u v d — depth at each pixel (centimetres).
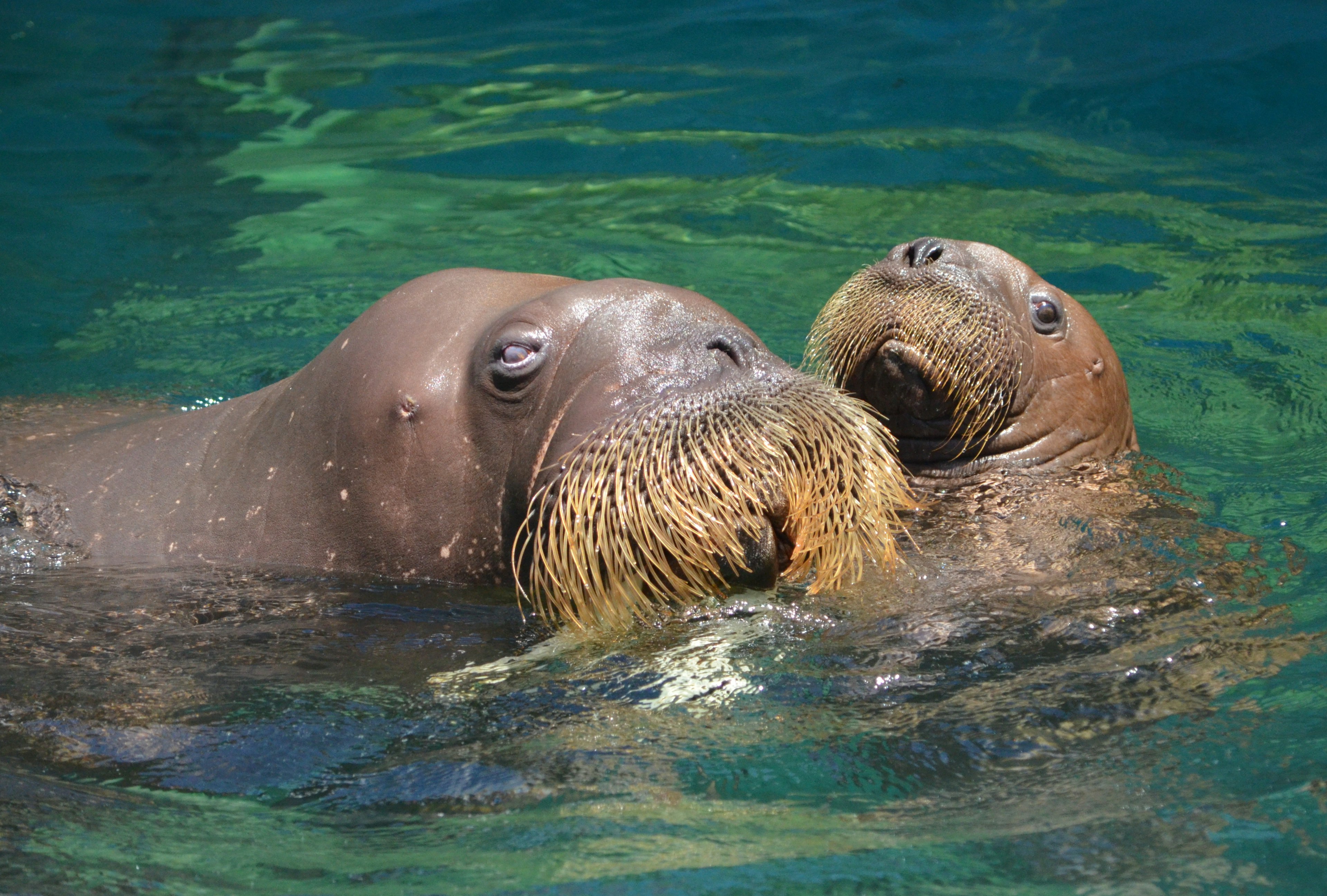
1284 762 954
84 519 1370
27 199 2708
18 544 1336
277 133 3139
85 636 1175
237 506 1331
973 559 1388
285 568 1295
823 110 3112
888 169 2808
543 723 1032
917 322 1625
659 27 3725
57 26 3909
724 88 3278
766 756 985
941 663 1132
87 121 3194
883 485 1184
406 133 3120
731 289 2264
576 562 1104
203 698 1073
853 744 1002
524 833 888
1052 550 1409
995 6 3681
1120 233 2512
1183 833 870
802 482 1115
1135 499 1587
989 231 2517
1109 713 1048
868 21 3666
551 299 1227
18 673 1107
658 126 3069
